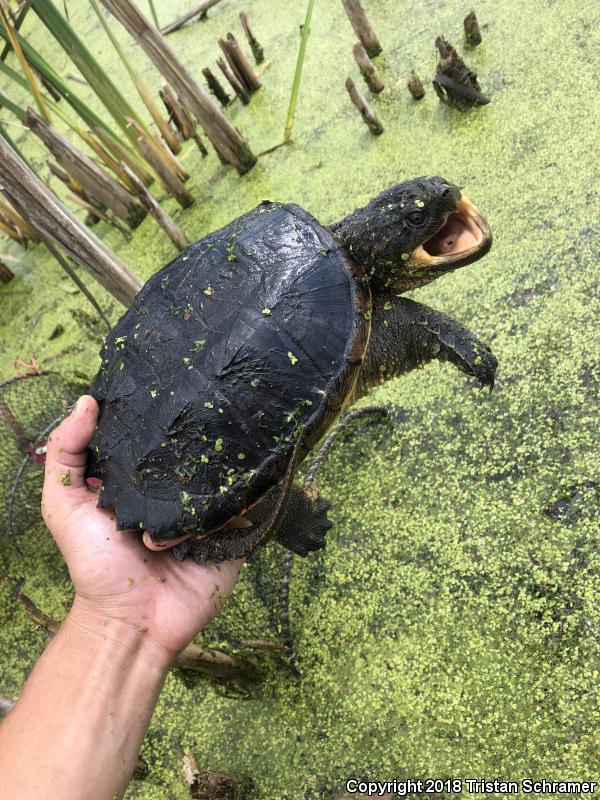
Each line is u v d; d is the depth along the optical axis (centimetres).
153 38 57
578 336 45
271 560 46
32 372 56
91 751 29
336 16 75
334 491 48
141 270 68
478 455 44
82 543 35
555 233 50
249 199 66
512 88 58
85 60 56
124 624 34
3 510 55
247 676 43
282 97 72
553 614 38
